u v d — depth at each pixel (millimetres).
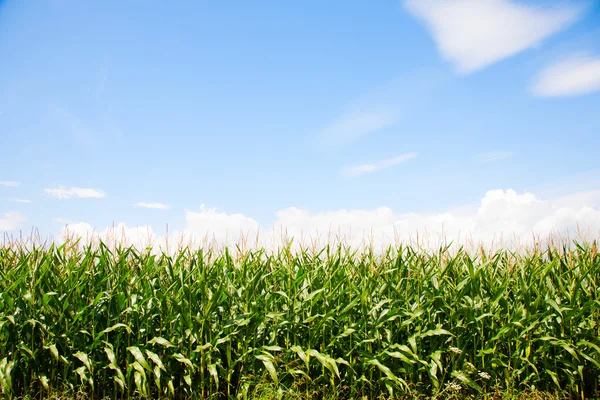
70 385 6402
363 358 6812
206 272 7293
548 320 7434
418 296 7242
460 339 7184
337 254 8109
